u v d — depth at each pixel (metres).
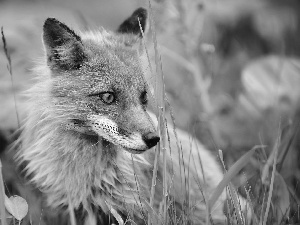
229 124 15.18
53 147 9.77
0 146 11.84
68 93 9.55
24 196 10.30
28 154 10.10
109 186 9.88
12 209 8.81
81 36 10.44
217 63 18.17
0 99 12.53
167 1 14.14
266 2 20.30
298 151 12.55
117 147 9.88
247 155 8.09
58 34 9.58
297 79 16.12
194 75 14.97
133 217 9.90
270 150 13.18
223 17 19.45
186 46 15.15
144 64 10.84
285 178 11.92
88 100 9.49
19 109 11.92
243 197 11.49
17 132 11.12
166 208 9.12
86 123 9.53
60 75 9.69
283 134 12.89
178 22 14.58
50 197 10.09
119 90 9.52
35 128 10.03
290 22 19.89
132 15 10.96
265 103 15.43
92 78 9.55
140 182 10.02
